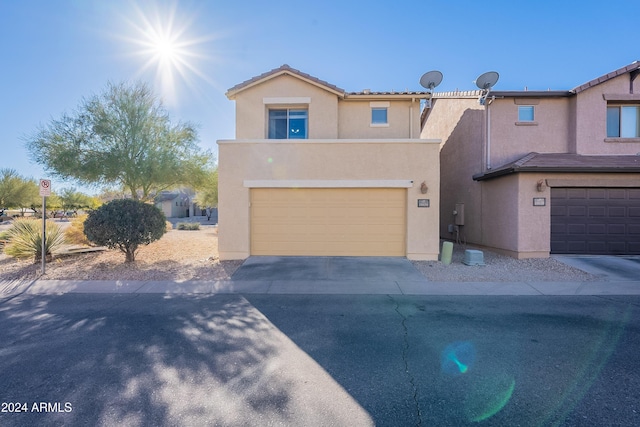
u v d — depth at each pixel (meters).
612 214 11.53
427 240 11.16
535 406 3.32
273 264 10.48
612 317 5.86
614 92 12.98
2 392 3.61
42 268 9.46
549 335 5.06
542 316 5.93
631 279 8.59
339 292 7.66
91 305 6.77
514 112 13.40
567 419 3.12
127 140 14.19
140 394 3.54
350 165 11.38
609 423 3.06
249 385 3.71
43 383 3.78
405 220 11.45
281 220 11.66
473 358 4.33
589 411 3.23
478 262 10.27
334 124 12.91
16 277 9.16
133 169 13.96
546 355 4.40
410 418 3.15
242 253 11.44
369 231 11.53
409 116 13.29
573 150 13.05
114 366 4.15
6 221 35.22
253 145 11.52
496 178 12.70
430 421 3.10
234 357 4.38
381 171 11.32
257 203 11.70
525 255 11.36
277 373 3.97
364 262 10.70
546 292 7.53
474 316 5.96
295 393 3.55
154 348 4.66
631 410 3.24
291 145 11.48
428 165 11.24
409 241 11.20
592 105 12.98
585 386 3.66
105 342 4.87
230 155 11.54
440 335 5.09
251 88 13.05
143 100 14.52
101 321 5.78
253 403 3.38
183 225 25.89
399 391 3.59
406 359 4.31
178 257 12.02
